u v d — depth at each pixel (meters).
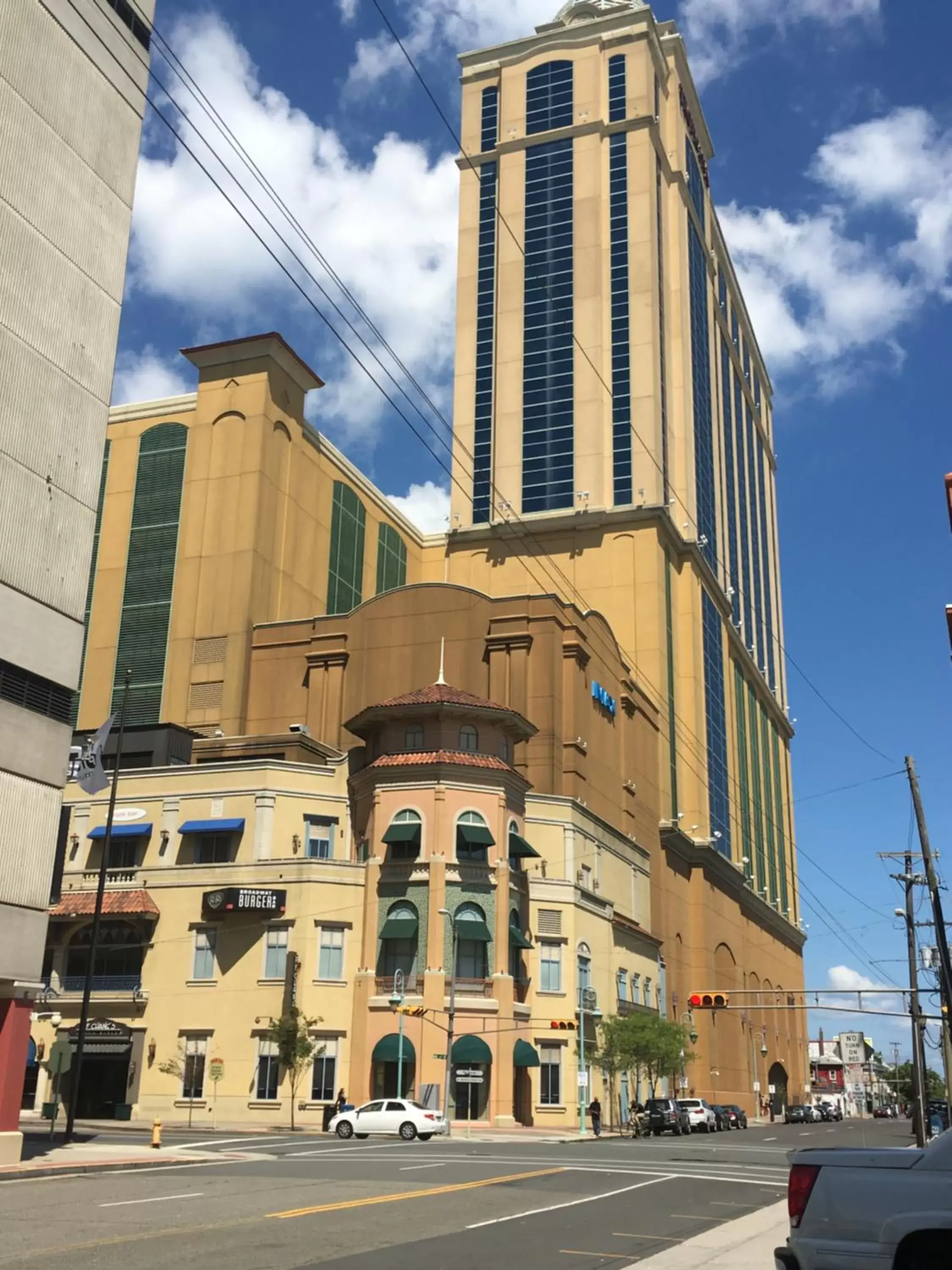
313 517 93.06
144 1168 27.53
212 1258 13.64
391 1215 18.53
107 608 88.69
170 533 88.19
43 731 30.17
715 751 116.69
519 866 63.72
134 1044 59.41
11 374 30.17
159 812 65.00
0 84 30.67
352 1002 58.00
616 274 119.00
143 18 36.81
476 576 111.75
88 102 33.94
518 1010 59.50
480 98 132.88
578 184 123.06
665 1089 83.75
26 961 28.72
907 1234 8.17
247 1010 58.34
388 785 60.66
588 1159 34.66
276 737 74.25
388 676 81.25
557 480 113.44
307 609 90.81
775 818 153.38
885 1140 61.09
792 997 153.75
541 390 117.25
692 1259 14.80
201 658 84.38
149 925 61.28
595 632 85.75
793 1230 8.69
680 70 136.62
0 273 30.12
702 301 137.50
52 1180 24.03
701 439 127.50
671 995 93.44
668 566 110.56
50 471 31.16
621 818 86.81
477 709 64.56
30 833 29.34
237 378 89.31
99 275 33.81
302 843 63.28
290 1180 23.91
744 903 124.00
